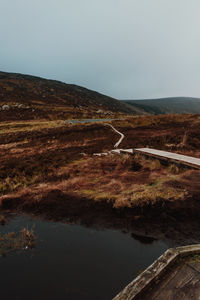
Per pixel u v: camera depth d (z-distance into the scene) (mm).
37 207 5574
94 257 3447
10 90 104250
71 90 153125
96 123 39531
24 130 35219
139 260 3363
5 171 9648
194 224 4312
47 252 3611
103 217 4859
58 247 3770
